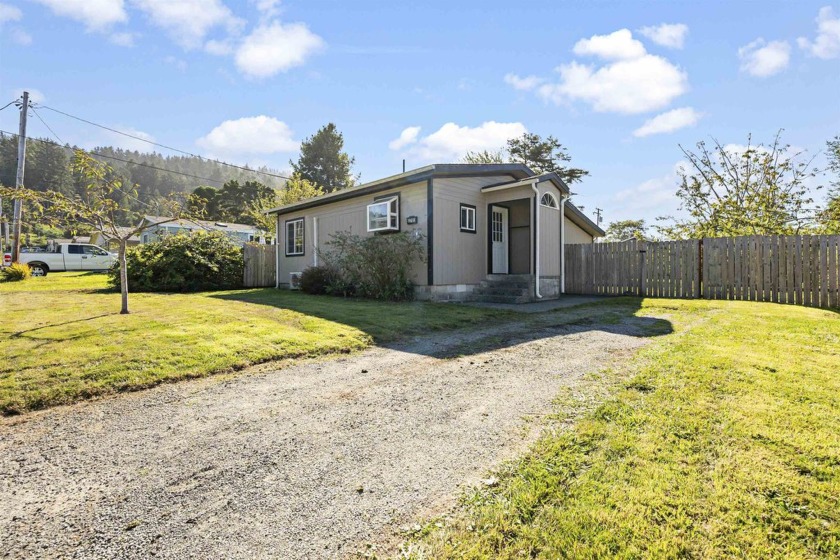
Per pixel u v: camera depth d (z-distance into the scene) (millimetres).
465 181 10070
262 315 6625
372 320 6324
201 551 1638
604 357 4355
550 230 10328
